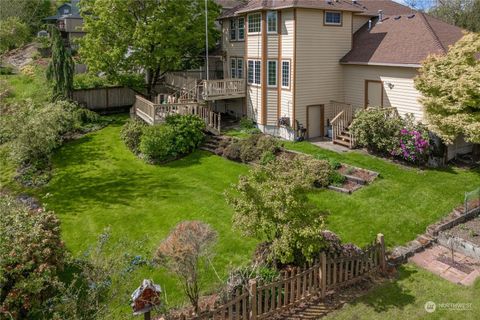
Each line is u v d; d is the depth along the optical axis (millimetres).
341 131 22828
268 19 23969
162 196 17875
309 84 23781
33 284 9922
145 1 26953
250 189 11023
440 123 17688
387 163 19438
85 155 23312
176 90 29953
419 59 20547
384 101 22656
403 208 15469
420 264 12578
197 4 28328
